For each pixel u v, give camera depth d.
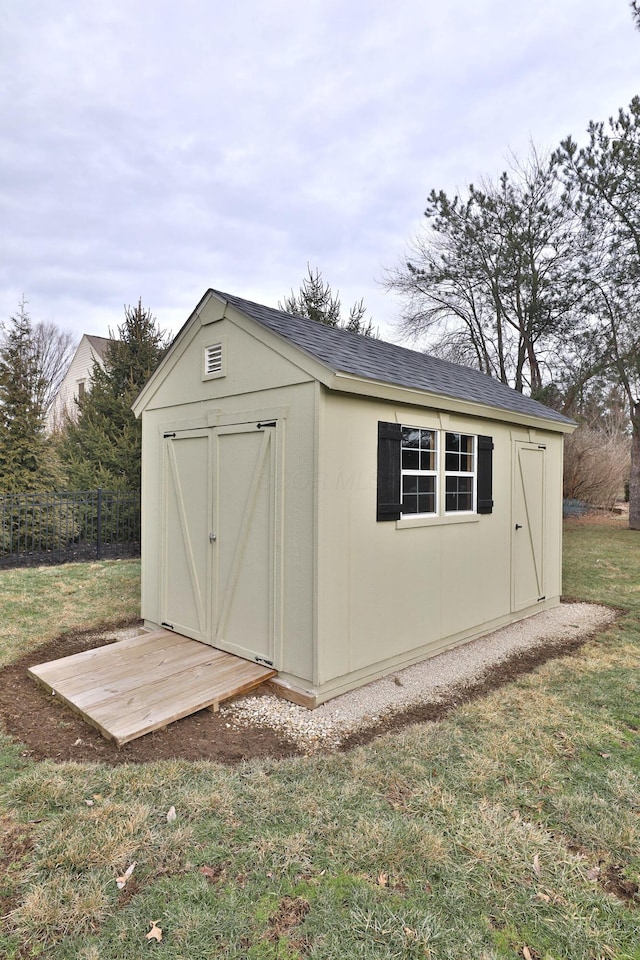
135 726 3.25
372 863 2.20
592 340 14.19
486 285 17.03
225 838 2.35
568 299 14.84
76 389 21.39
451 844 2.32
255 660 4.30
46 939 1.84
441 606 5.11
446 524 5.13
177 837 2.34
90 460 12.27
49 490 11.33
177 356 5.19
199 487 4.94
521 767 2.97
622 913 1.97
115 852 2.24
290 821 2.47
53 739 3.31
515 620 6.39
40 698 3.96
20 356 11.67
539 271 15.92
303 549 3.88
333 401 3.89
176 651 4.63
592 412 18.53
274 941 1.84
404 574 4.62
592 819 2.50
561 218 15.01
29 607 6.44
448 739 3.28
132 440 12.33
